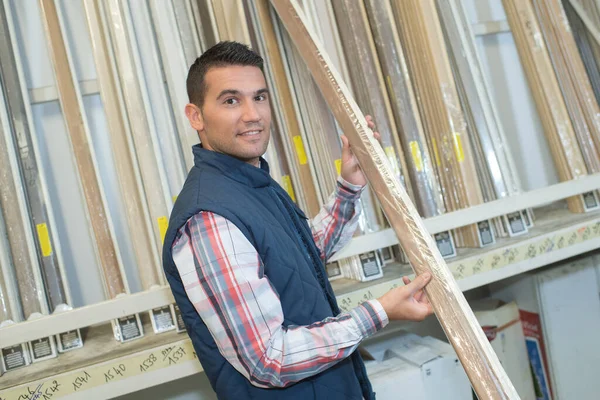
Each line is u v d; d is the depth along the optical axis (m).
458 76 1.92
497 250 1.66
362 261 1.67
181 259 0.98
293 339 0.95
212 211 0.96
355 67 1.81
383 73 1.85
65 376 1.35
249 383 1.03
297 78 1.77
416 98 1.91
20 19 1.82
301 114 1.77
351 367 1.13
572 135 1.99
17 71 1.59
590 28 2.05
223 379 1.04
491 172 1.85
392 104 1.84
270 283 0.99
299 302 1.03
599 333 2.09
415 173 1.81
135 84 1.62
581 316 2.06
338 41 1.79
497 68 2.38
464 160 1.80
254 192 1.12
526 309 2.10
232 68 1.06
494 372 0.99
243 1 1.76
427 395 1.60
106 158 1.89
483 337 1.04
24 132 1.58
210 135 1.11
